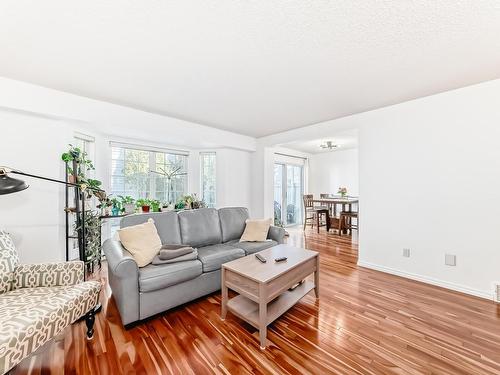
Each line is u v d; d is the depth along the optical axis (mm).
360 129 3375
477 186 2451
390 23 1505
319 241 4863
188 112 3365
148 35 1646
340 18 1458
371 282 2781
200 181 4957
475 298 2381
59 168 2791
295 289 2322
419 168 2830
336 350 1612
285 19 1467
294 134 4340
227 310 2084
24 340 1186
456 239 2574
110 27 1559
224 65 2055
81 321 1942
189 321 1979
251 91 2625
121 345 1660
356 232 5750
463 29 1565
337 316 2041
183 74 2221
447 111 2627
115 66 2084
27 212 2572
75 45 1769
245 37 1660
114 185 3953
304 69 2117
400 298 2373
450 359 1525
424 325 1902
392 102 2951
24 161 2543
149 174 4387
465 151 2518
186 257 2262
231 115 3506
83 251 2486
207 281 2391
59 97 2609
